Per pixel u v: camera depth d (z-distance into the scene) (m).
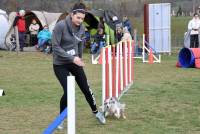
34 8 47.59
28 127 7.91
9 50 27.45
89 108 9.52
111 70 8.98
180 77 15.07
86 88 7.64
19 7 48.06
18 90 12.16
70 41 7.25
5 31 27.83
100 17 26.42
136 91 11.88
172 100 10.48
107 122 8.21
